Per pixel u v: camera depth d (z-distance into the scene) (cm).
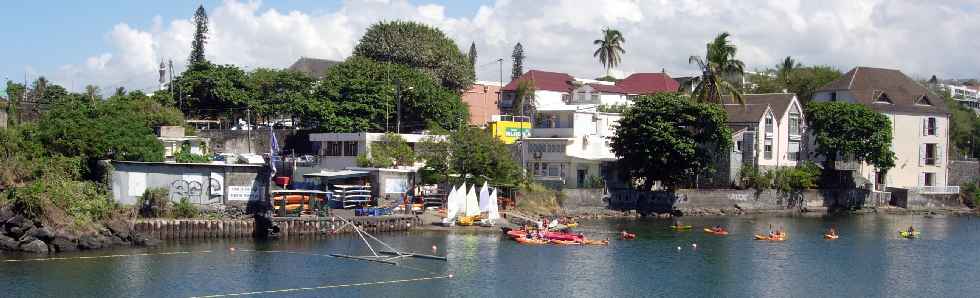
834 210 12781
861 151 12669
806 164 13012
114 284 6247
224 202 8362
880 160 12775
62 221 7394
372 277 6706
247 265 6988
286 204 8556
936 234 9944
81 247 7375
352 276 6725
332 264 7125
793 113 13288
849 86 14338
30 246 7194
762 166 12731
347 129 12288
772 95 13525
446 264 7244
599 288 6556
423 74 14175
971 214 12862
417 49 15125
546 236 8631
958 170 14738
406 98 12925
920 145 14175
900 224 11031
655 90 16588
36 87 12675
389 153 10812
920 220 11675
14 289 6012
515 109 14575
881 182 13788
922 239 9456
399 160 10894
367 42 15325
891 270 7488
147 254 7288
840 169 13238
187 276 6556
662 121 11081
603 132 12481
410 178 10169
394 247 7944
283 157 11575
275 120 14325
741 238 9225
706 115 11062
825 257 8069
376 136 11169
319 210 8606
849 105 12900
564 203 10875
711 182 12488
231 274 6669
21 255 7088
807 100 16662
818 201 12781
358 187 9544
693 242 8825
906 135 14025
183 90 12756
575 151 11950
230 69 13188
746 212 12019
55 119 8888
